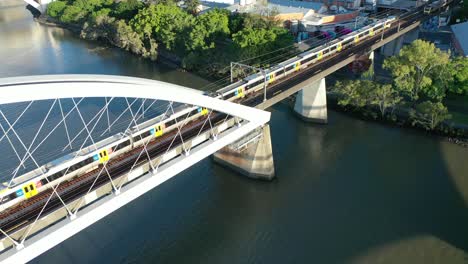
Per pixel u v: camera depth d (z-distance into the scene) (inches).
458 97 3582.7
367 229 2217.0
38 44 5674.2
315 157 2881.4
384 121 3312.0
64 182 1804.9
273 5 5782.5
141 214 2359.7
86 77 1556.3
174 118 2223.2
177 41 4581.7
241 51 3909.9
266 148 2544.3
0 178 2632.9
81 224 1550.2
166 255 2080.5
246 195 2519.7
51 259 2048.5
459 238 2142.0
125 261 2043.6
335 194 2495.1
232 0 6136.8
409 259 2020.2
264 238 2182.6
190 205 2432.3
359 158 2854.3
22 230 1483.8
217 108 1988.2
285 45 3983.8
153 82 1781.5
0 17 7549.2
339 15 5344.5
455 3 6107.3
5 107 3656.5
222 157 2748.5
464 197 2439.7
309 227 2245.3
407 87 3282.5
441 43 4928.6
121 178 1764.3
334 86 3585.1
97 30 5561.0
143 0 6176.2
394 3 6205.7
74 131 3213.6
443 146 2972.4
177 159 1904.5
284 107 3631.9
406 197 2449.6
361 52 3641.7
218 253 2095.2
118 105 3676.2
